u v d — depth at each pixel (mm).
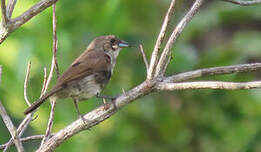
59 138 7738
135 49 12688
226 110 12430
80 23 12742
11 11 7363
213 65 12273
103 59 10281
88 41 12711
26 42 12422
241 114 12430
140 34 12922
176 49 12367
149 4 12977
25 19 7227
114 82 12719
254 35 12656
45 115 12617
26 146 13289
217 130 12500
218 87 7273
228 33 13750
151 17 13039
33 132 13227
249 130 12367
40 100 7867
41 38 12500
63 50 12570
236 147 12359
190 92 12484
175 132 12656
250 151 11992
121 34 12742
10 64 12570
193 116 12586
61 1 12555
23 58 12375
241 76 12391
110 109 7816
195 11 7805
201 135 12578
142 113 12789
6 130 13000
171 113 12672
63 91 9266
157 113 12711
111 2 12391
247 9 12805
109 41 10867
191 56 12422
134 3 12812
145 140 12688
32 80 12516
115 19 12594
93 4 12648
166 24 7562
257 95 12312
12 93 12656
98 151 12703
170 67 12297
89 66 9828
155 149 12625
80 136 12898
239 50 12359
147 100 12891
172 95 12828
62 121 12492
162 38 7586
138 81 12641
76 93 9508
